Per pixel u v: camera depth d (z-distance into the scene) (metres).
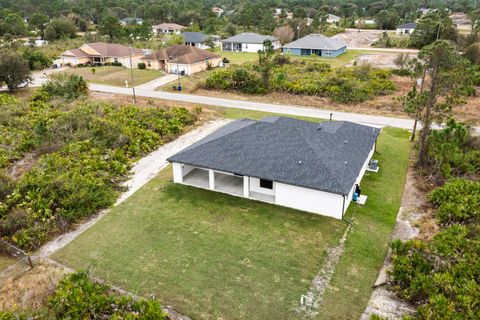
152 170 28.84
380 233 20.69
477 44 62.59
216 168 24.27
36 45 92.81
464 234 18.75
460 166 26.80
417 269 16.58
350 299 16.31
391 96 48.19
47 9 160.75
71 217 22.31
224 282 17.38
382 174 27.44
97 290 16.14
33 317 15.20
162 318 14.72
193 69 65.31
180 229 21.38
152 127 36.00
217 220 22.06
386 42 92.31
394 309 15.75
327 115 41.78
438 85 26.78
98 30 104.88
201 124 39.19
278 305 16.06
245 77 52.53
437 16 96.81
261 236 20.55
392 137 34.81
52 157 28.81
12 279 17.95
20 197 23.48
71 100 46.03
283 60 68.94
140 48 88.69
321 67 62.69
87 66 74.44
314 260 18.67
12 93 54.16
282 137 25.36
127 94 52.19
